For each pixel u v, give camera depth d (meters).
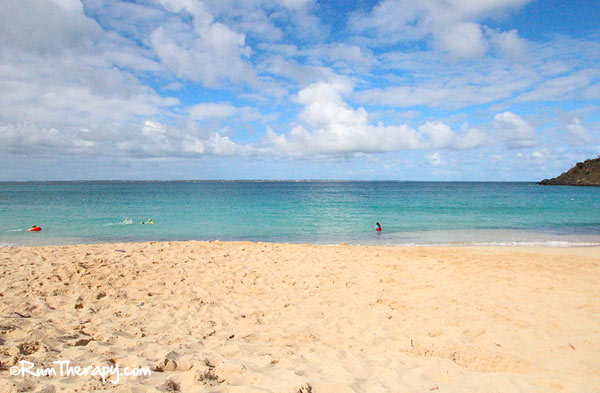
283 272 8.62
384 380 3.64
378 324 5.40
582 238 16.62
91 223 21.62
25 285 6.90
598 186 95.44
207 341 4.61
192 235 17.92
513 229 19.41
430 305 6.24
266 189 89.69
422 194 60.47
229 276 8.16
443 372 3.86
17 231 18.58
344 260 10.15
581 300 6.41
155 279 7.71
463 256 11.24
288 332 5.03
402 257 10.84
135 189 87.88
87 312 5.59
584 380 3.71
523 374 3.92
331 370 3.81
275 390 3.20
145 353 4.05
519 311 5.86
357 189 90.44
